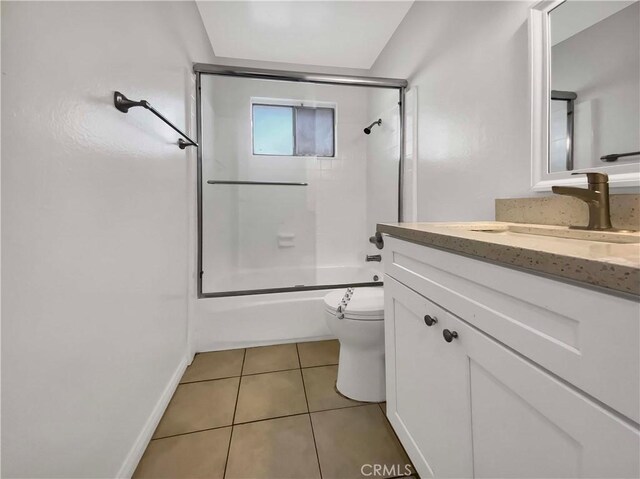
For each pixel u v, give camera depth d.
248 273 2.62
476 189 1.32
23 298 0.57
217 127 2.34
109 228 0.86
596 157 0.87
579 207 0.89
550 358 0.45
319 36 2.16
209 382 1.53
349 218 2.88
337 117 2.79
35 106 0.59
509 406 0.54
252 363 1.72
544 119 1.00
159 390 1.25
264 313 1.94
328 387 1.49
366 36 2.16
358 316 1.28
